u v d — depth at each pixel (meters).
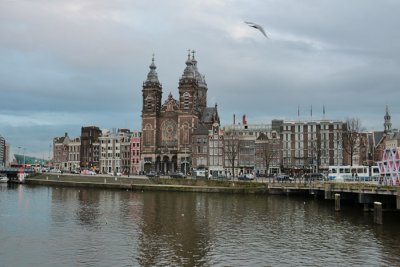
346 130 172.75
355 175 124.31
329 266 46.09
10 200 104.88
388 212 82.62
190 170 197.25
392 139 186.50
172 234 61.72
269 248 53.66
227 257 49.38
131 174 191.50
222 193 131.50
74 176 167.25
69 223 70.56
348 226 68.38
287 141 189.25
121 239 58.12
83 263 47.00
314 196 112.81
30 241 57.00
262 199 112.25
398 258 49.12
